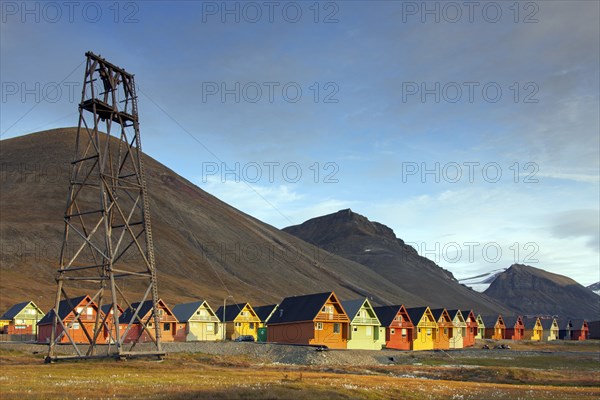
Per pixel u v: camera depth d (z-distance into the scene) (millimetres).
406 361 86250
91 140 72625
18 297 180375
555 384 61906
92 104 71438
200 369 61719
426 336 123875
